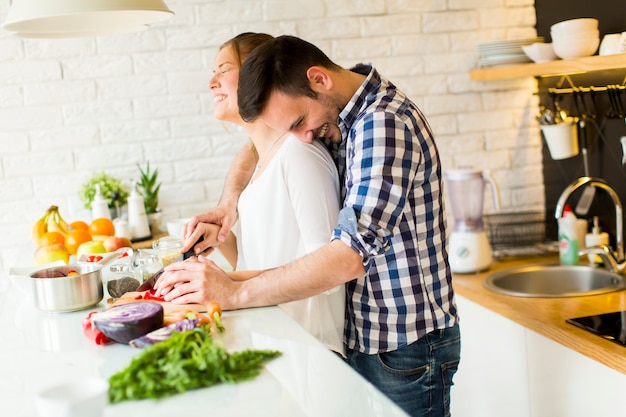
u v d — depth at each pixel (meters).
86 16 2.07
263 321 1.58
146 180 3.21
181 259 2.31
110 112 3.27
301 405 1.15
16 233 3.25
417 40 3.45
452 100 3.50
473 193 3.13
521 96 3.55
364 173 1.61
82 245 2.43
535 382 2.54
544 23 3.44
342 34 3.39
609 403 2.21
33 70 3.20
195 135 3.34
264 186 1.91
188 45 3.29
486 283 2.94
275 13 3.33
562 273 3.05
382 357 1.85
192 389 1.23
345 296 1.91
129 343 1.45
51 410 1.11
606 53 2.69
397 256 1.79
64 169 3.26
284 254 1.92
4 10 3.17
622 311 2.46
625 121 2.88
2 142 3.21
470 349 2.94
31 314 1.78
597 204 3.13
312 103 1.73
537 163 3.60
